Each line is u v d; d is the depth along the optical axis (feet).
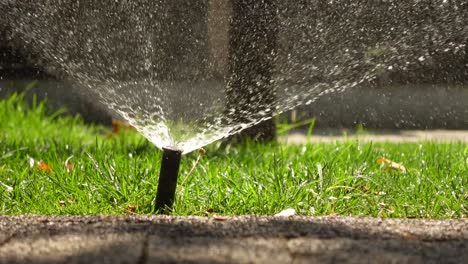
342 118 29.84
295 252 8.14
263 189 13.03
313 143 20.22
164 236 8.88
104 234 8.96
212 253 8.04
